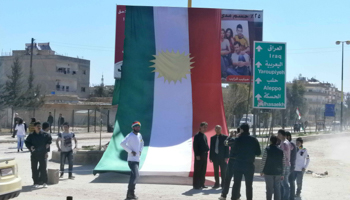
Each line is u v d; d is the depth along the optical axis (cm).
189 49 1725
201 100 1650
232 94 4697
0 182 837
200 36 1748
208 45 1736
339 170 1711
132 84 1652
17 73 5128
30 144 1189
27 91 5072
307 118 8400
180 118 1603
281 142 1012
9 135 3662
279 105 1531
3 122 5181
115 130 1530
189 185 1275
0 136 3491
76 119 5722
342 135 5034
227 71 1972
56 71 7325
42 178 1200
